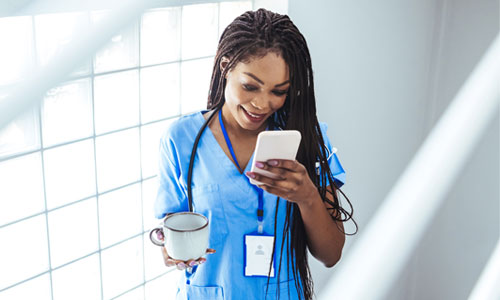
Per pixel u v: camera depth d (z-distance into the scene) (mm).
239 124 1265
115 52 1715
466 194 2822
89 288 1843
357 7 2135
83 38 1590
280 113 1300
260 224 1288
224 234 1303
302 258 1337
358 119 2357
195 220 1258
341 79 2156
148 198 1968
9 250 1604
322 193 1325
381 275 2787
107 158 1801
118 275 1930
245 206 1292
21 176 1578
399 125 2701
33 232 1646
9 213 1571
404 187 2852
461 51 2705
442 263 2977
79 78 1631
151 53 1833
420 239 2953
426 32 2688
